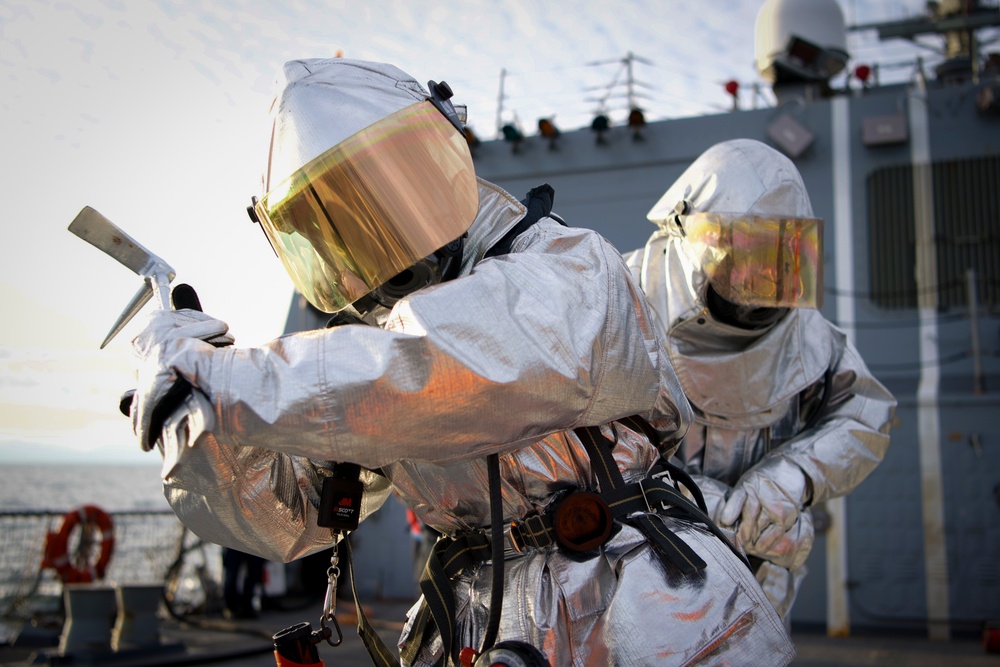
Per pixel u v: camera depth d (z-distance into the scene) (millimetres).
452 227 1758
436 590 1935
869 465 3348
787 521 3020
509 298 1617
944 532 9523
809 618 9734
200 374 1510
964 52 12398
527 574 1833
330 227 1725
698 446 3334
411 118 1758
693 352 3191
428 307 1568
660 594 1781
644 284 3301
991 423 9586
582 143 10805
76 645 7660
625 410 1769
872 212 10406
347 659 7691
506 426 1599
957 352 9930
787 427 3482
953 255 10148
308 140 1713
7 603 9602
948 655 8352
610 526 1809
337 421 1501
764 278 2914
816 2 11047
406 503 2053
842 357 3498
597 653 1766
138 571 11117
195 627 10062
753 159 3047
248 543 1976
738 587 1840
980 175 10203
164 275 1908
